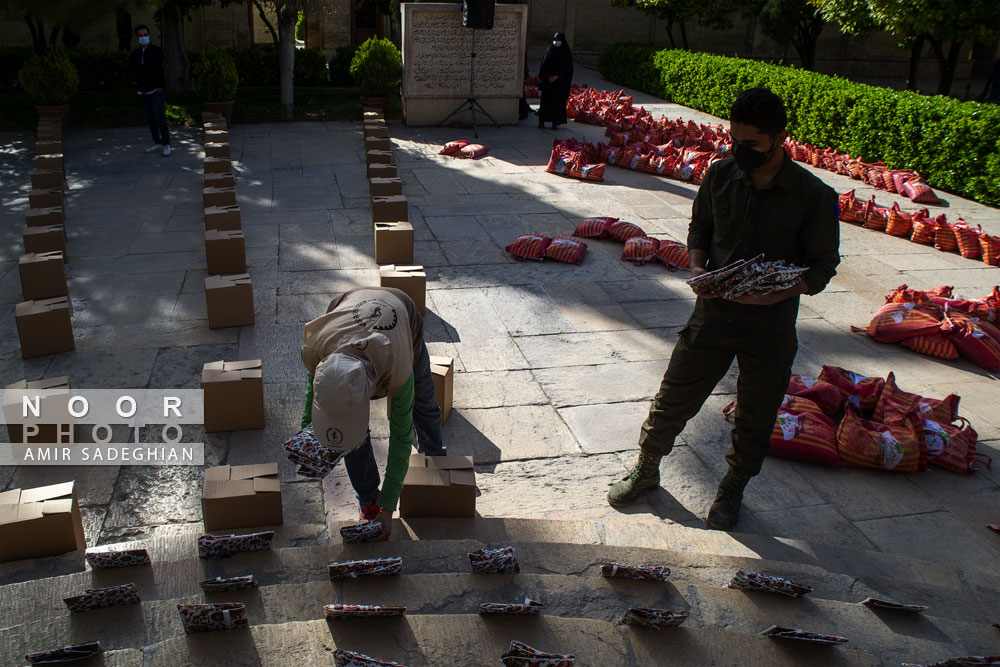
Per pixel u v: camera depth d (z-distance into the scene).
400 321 2.71
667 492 3.97
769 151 2.87
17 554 3.05
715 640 2.47
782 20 20.98
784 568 3.13
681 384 3.50
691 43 29.58
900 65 30.83
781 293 2.96
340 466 4.06
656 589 2.84
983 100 18.30
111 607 2.49
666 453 3.71
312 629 2.37
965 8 11.97
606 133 13.77
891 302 6.27
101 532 3.49
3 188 10.05
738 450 3.54
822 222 2.96
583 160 11.08
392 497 2.97
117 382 4.87
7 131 13.79
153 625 2.43
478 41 14.77
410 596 2.66
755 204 3.02
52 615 2.58
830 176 11.73
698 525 3.71
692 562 3.13
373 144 11.15
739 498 3.69
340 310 2.71
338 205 9.29
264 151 12.38
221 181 8.93
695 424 4.64
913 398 4.62
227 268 6.75
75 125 14.06
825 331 6.11
